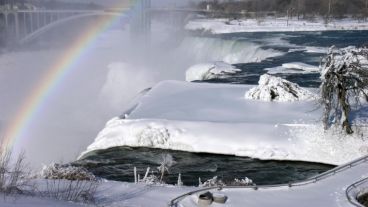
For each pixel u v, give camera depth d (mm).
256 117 33125
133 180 24984
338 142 27734
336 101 29875
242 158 28156
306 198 17984
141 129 31469
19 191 13039
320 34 106375
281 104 36906
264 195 18172
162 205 15773
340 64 28188
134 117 34750
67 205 11969
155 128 31531
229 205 16781
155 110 36438
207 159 28266
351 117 30672
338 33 108062
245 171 26250
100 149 30625
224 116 33812
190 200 16844
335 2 155750
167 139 30703
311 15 156500
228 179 24531
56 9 135875
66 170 19688
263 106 36469
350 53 28609
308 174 25500
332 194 18500
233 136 30031
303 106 35625
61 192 15234
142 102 40000
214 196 17078
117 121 33688
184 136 30641
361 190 19109
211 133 30625
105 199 15625
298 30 118000
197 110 35906
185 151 29656
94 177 19875
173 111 35844
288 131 29859
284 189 19094
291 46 82125
